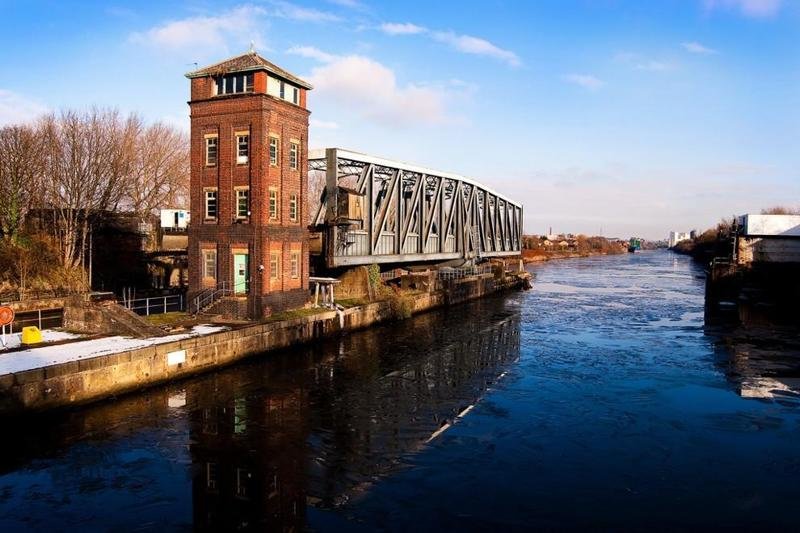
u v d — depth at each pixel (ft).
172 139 258.16
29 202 164.35
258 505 50.98
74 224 159.53
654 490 54.75
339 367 103.55
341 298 155.33
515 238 320.50
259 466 59.41
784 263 205.05
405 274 195.11
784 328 149.18
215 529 46.85
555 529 47.39
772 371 102.06
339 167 166.81
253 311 113.60
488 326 153.99
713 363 108.58
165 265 187.83
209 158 120.78
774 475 58.18
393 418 75.56
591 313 180.65
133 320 94.02
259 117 114.21
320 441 66.64
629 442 67.36
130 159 212.23
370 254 167.22
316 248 160.86
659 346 125.70
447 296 197.26
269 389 87.35
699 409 79.97
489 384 93.66
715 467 60.18
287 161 123.44
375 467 59.67
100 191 180.75
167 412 74.84
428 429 71.56
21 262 136.46
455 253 226.38
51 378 69.00
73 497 52.06
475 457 62.69
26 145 157.79
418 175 190.60
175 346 86.33
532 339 134.82
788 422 74.23
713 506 51.55
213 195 120.67
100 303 97.09
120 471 57.47
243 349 100.42
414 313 173.37
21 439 64.49
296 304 127.44
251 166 115.24
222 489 54.03
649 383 94.17
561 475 58.13
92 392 74.28
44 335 91.81
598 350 121.60
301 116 128.47
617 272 392.27
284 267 122.93
